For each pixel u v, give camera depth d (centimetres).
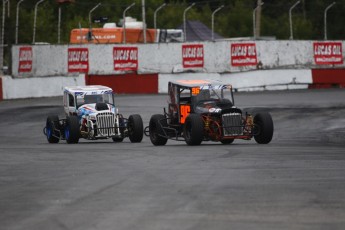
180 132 5122
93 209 2345
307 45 11712
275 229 2008
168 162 3706
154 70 11250
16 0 16825
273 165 3462
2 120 8162
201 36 14562
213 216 2194
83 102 5925
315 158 3803
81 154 4372
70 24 17100
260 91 11238
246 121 4853
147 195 2597
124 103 9300
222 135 4731
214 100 4978
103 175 3203
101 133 5709
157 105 8962
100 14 18812
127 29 12269
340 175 3064
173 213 2252
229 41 11425
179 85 5081
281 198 2489
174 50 11300
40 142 6181
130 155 4197
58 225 2095
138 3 19125
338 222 2094
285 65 11631
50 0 18512
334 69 11838
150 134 5253
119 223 2109
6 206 2462
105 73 11062
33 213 2306
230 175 3103
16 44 10538
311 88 11706
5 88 10406
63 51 10875
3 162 3956
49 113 8594
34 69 10725
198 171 3269
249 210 2281
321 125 6581
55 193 2706
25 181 3091
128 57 11169
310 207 2320
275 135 6012
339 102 8600
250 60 11506
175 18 19538
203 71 11375
